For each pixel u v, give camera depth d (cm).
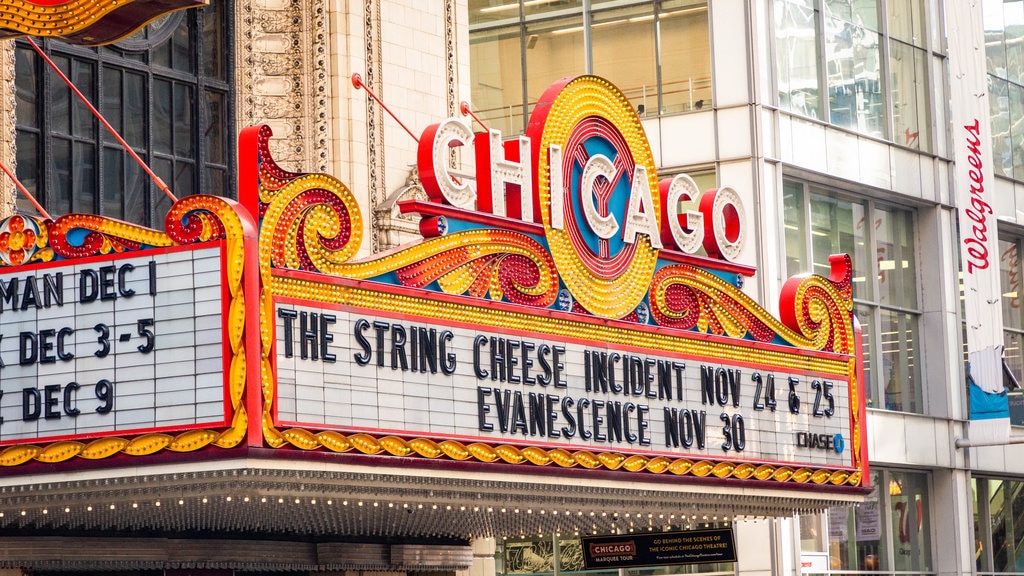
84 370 1989
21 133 2503
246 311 1927
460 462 2200
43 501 2067
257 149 1989
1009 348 4719
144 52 2700
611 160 2573
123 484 1961
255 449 1911
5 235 2056
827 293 2914
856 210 4303
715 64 4044
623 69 4222
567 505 2475
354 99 2886
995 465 4494
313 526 2603
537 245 2408
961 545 4316
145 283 1973
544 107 2461
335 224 2084
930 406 4378
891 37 4450
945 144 4519
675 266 2633
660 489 2512
